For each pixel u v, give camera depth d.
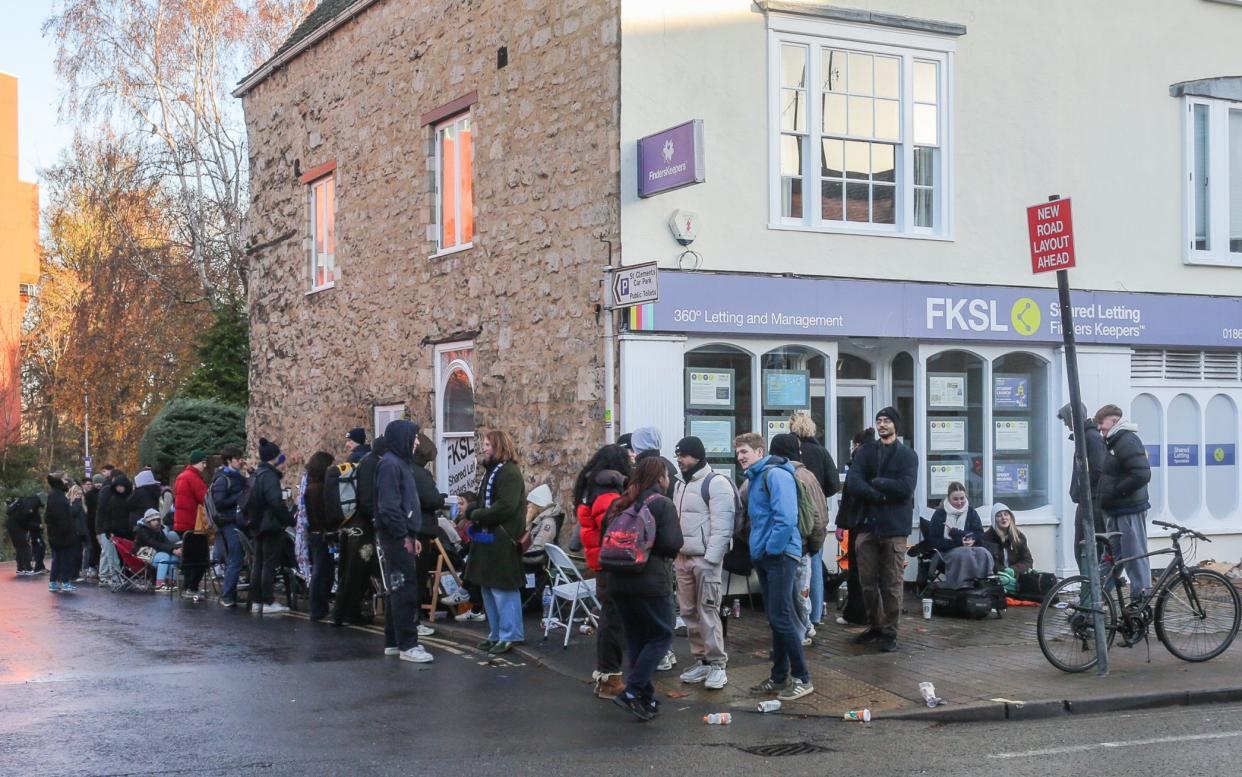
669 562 8.59
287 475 20.33
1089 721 8.32
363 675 9.74
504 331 14.61
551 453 13.62
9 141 50.72
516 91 14.42
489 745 7.53
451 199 16.16
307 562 13.82
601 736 7.79
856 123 13.85
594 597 11.00
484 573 10.54
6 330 45.38
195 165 31.83
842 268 13.62
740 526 10.16
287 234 20.53
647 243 12.66
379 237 17.64
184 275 33.97
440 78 16.09
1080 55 15.18
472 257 15.30
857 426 14.32
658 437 10.03
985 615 12.23
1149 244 15.59
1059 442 14.88
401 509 10.38
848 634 11.30
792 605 8.83
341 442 18.67
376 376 17.70
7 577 21.12
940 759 7.16
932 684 9.11
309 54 19.70
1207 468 16.08
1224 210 16.16
